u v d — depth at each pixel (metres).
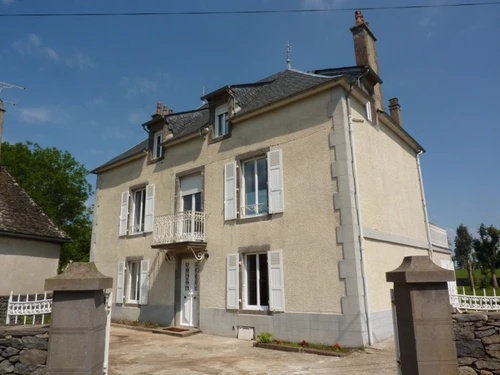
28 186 28.41
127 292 13.97
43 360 4.86
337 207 8.77
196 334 10.77
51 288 4.69
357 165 9.41
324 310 8.51
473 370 4.84
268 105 10.50
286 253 9.47
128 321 13.34
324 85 9.45
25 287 11.62
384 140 11.55
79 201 31.58
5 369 4.89
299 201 9.52
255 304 10.11
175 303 11.97
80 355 4.60
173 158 13.48
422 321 4.32
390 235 10.29
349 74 11.12
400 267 4.69
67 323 4.69
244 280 10.37
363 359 7.07
